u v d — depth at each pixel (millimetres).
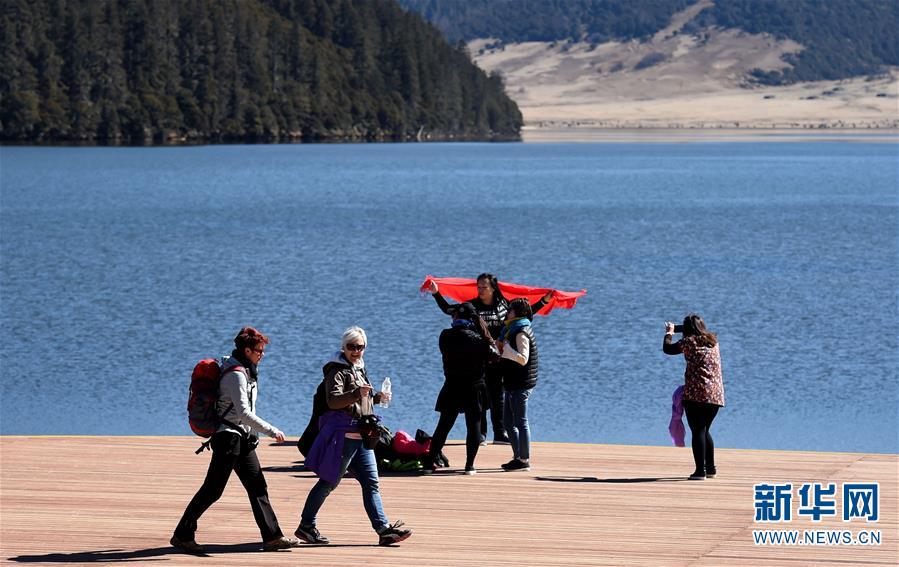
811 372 60625
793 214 184750
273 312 80500
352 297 88312
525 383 33844
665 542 26703
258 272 105438
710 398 32375
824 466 34594
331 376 24969
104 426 47719
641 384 57344
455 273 107375
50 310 81188
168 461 34812
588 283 100312
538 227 158875
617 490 31703
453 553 25734
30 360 62625
